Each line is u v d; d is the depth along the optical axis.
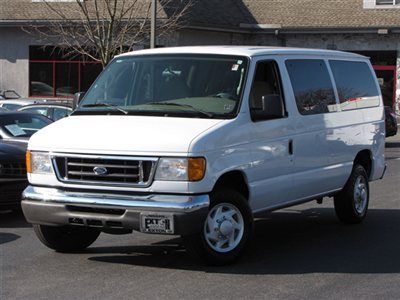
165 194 6.51
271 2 29.25
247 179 7.17
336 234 8.96
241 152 7.04
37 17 25.80
